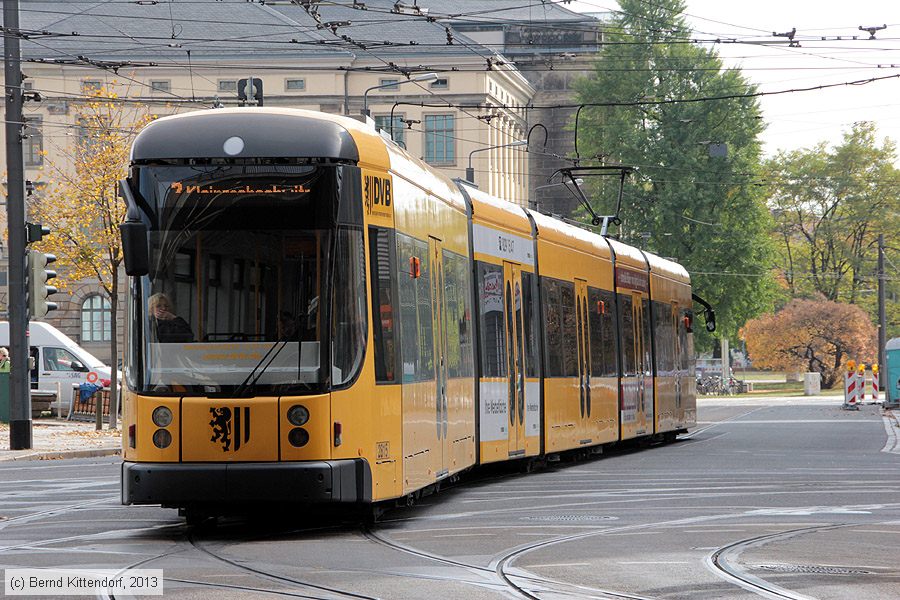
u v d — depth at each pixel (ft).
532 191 631.97
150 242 84.79
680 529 90.12
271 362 83.66
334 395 84.07
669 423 204.95
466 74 537.65
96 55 495.41
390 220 92.17
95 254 264.93
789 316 590.55
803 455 175.01
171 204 84.89
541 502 110.22
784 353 598.75
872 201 620.08
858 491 120.47
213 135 85.40
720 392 556.92
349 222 85.97
